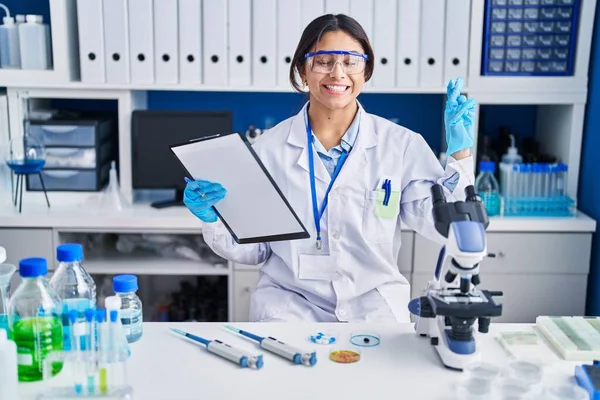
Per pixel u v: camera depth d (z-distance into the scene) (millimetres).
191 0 2820
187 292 3232
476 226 1463
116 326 1382
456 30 2854
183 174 2994
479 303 1465
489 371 1465
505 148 3166
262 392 1400
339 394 1395
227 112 3021
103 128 3066
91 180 3004
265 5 2807
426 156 2068
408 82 2887
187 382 1437
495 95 2938
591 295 2953
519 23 2896
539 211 2928
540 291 2889
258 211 1743
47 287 1477
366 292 2045
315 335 1652
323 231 2025
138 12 2834
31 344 1428
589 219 2842
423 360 1540
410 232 2818
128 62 2881
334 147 2068
